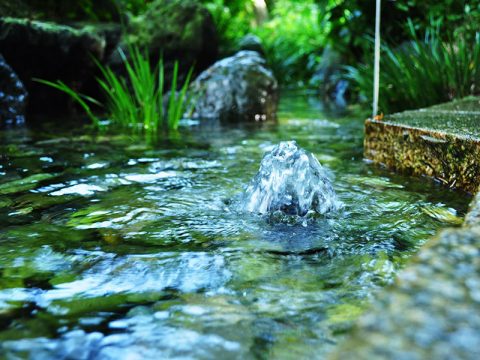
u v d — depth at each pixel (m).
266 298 0.69
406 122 1.37
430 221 0.97
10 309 0.67
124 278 0.75
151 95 2.13
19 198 1.10
